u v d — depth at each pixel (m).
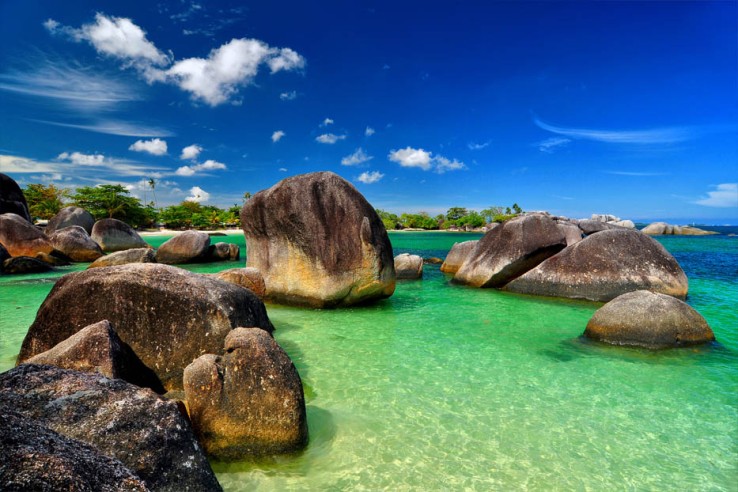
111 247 29.19
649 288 12.77
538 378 6.93
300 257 11.98
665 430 5.29
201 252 24.94
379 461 4.57
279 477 4.25
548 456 4.71
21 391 3.32
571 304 12.85
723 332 9.47
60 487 1.91
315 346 8.62
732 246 38.41
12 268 18.70
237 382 4.54
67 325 6.07
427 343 8.85
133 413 3.46
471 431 5.23
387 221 115.06
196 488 3.39
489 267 15.50
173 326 6.07
